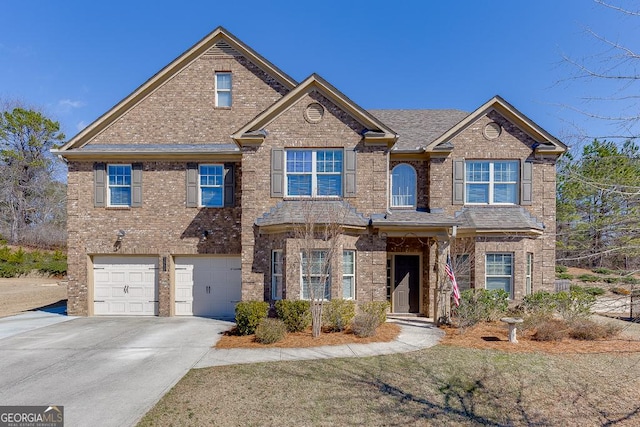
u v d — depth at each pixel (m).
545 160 15.70
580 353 10.16
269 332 11.05
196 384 7.98
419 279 16.34
